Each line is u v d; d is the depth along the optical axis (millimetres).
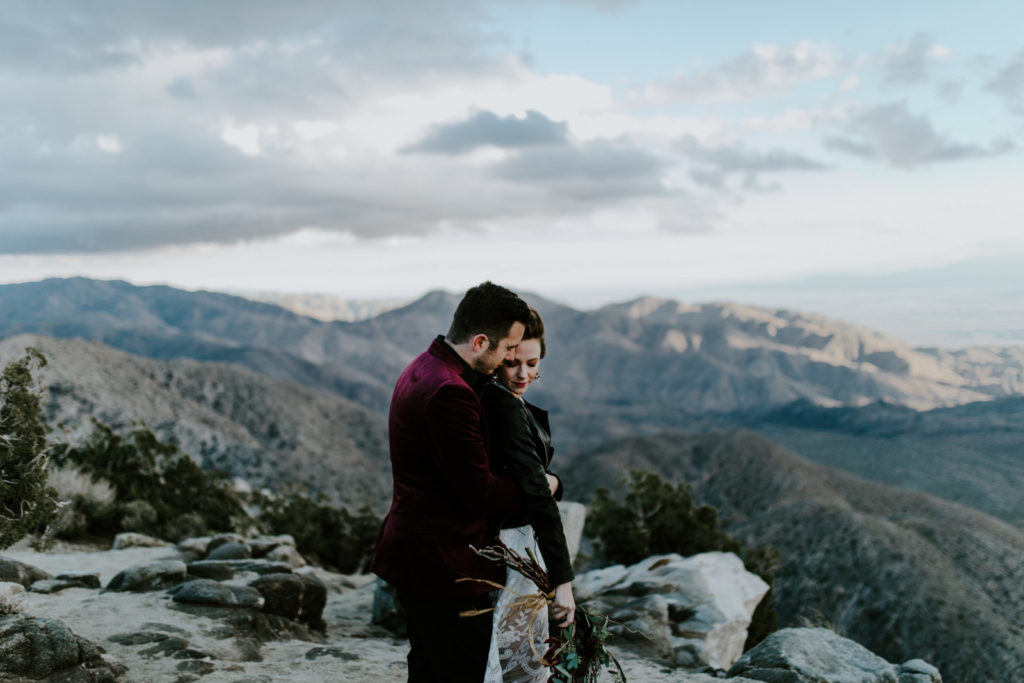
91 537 16234
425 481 2975
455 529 2947
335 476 151375
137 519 17562
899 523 129625
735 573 9609
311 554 28125
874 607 98562
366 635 7586
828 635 5859
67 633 4488
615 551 25562
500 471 3045
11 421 6414
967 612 94125
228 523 24094
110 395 154125
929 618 93062
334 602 9250
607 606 8039
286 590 6945
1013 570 109938
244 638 5953
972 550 115688
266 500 32469
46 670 4262
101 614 6062
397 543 3018
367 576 13336
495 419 3053
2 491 6305
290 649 5973
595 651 3227
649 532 25672
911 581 100750
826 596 100750
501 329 3014
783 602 105188
